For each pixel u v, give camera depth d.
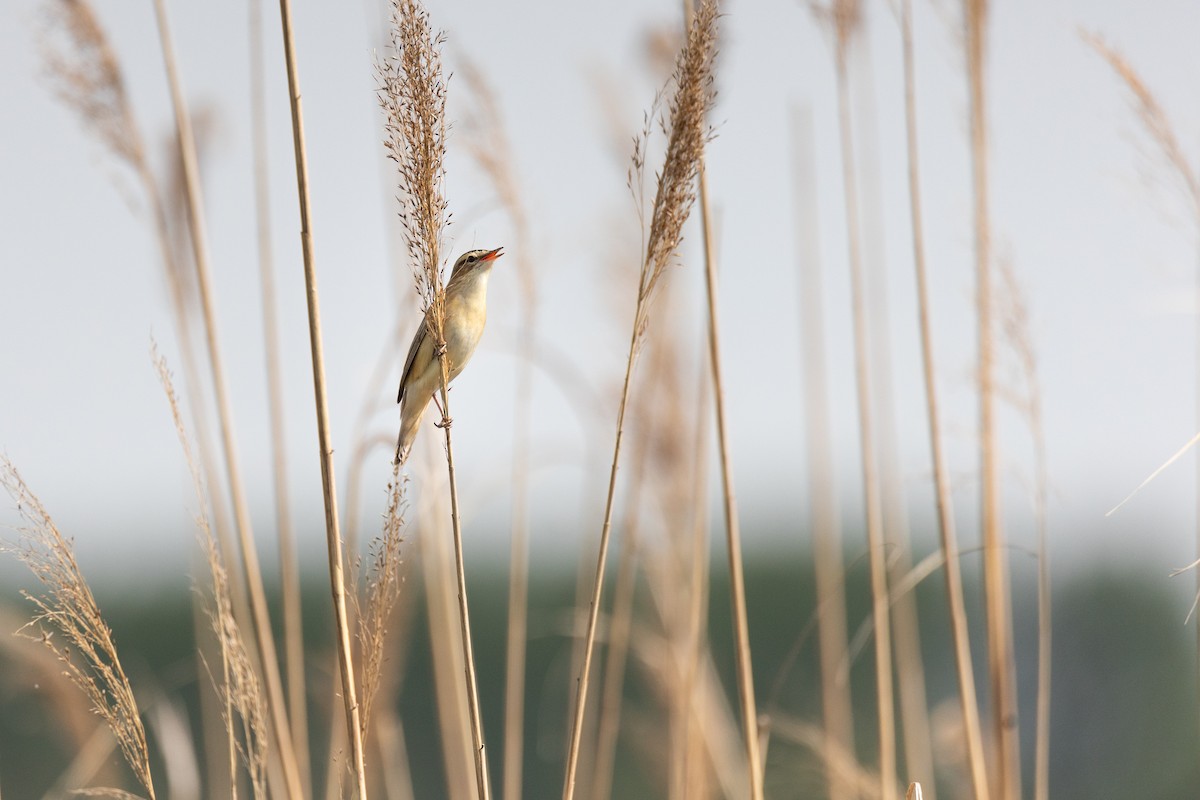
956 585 9.80
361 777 6.51
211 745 10.64
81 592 6.85
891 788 10.25
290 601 10.05
